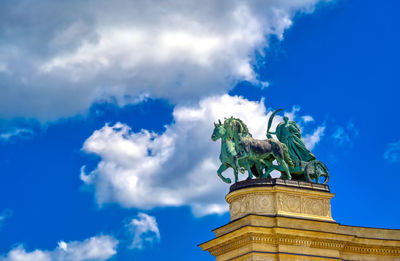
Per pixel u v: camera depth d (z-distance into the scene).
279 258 49.16
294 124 57.06
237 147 53.12
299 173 54.81
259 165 53.75
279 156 53.09
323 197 52.56
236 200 52.06
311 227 50.91
